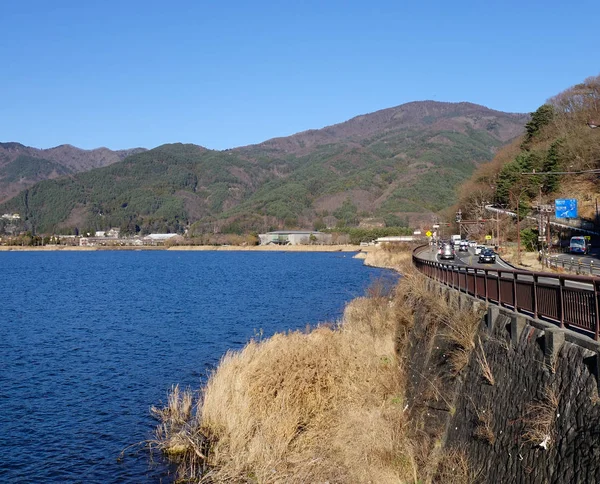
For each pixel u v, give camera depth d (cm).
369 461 1461
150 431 1972
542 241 6438
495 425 1095
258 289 6650
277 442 1603
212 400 1917
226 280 8294
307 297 5653
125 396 2367
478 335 1416
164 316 4584
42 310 5169
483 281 1672
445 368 1573
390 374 2031
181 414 2053
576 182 9575
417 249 7850
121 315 4728
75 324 4281
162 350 3219
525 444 941
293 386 1811
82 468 1703
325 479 1449
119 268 12444
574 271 4091
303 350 1981
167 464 1711
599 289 910
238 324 4056
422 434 1498
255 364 1930
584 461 771
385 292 3709
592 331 944
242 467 1575
